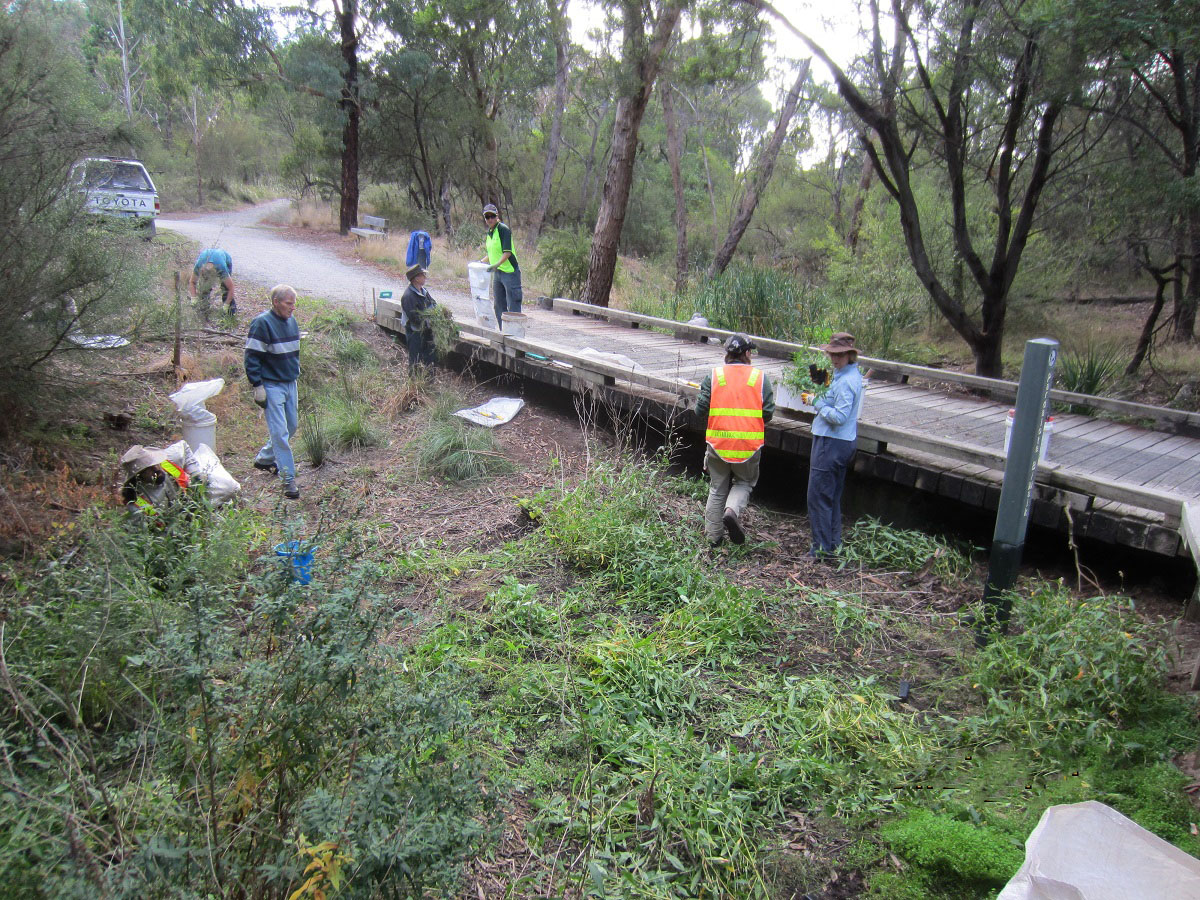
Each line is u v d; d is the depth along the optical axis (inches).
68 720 129.4
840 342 236.8
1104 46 332.5
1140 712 157.8
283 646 107.3
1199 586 197.9
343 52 975.0
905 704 173.0
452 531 257.4
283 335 272.1
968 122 434.9
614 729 156.9
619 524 245.6
